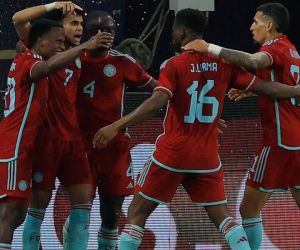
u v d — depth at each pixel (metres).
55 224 23.42
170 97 17.97
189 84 18.03
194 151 18.19
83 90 20.45
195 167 18.25
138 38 33.84
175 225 23.66
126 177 21.05
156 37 32.59
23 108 18.50
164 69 18.05
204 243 23.62
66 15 19.97
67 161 19.92
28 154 18.66
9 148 18.50
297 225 23.55
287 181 19.94
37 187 19.83
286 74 19.34
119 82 20.59
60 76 19.56
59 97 19.62
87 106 20.53
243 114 23.67
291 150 19.61
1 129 18.75
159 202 18.45
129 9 35.25
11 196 18.42
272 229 23.59
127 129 22.75
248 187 20.19
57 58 17.88
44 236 23.42
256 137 23.61
